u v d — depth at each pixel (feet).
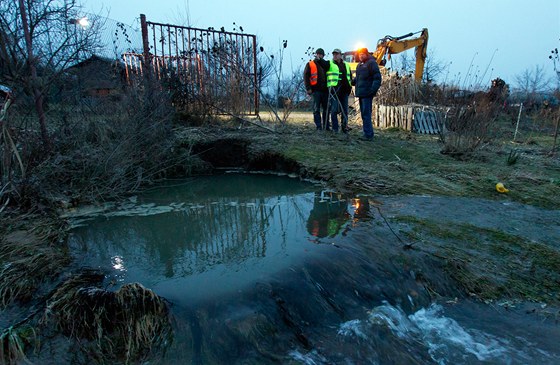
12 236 13.09
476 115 26.07
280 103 38.86
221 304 9.96
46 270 11.30
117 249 13.44
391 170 21.72
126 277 11.25
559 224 16.19
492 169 22.76
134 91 23.38
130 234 14.89
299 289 10.98
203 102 30.81
